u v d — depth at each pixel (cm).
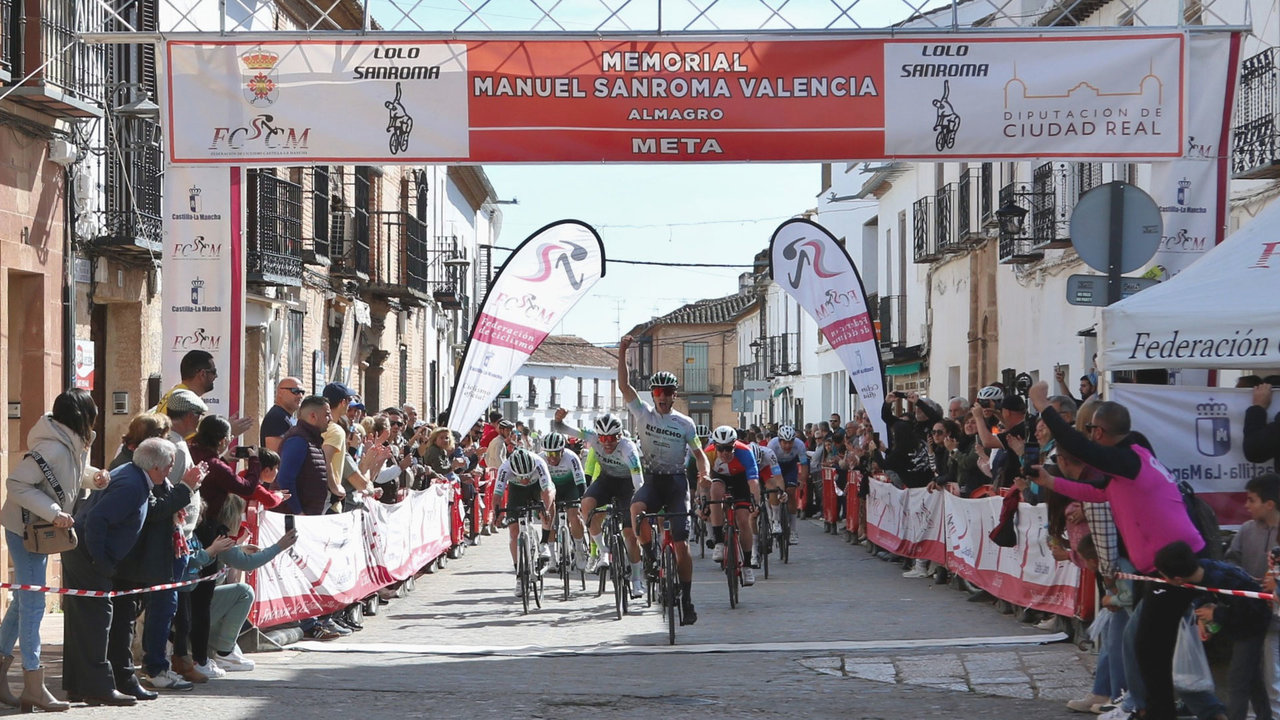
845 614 1248
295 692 847
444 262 3491
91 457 1587
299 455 1118
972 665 927
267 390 2116
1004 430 1356
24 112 1302
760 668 939
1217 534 766
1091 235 1032
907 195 3375
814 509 2769
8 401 1344
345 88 1117
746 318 6812
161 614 854
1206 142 1140
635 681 889
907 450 1716
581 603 1397
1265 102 1434
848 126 1117
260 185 1994
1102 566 766
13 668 938
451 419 1574
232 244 1122
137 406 1605
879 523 1845
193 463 909
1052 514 834
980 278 2672
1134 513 704
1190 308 912
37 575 783
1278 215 995
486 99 1115
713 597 1405
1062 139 1122
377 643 1110
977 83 1120
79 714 773
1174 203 1141
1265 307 901
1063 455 807
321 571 1152
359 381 2806
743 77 1112
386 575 1372
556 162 1115
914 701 812
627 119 1114
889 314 3506
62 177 1391
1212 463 954
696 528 1973
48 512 765
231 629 938
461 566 1847
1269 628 677
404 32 1112
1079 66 1121
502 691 848
